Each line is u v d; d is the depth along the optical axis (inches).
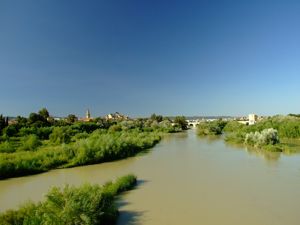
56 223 509.0
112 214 636.1
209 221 643.5
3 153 1521.9
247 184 962.1
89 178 1138.7
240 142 2368.4
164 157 1644.9
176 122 5319.9
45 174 1240.2
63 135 2311.8
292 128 2620.6
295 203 759.1
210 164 1365.7
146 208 732.0
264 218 658.2
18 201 847.7
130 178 980.6
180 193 866.1
